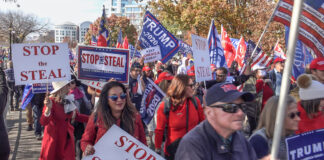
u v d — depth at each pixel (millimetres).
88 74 5258
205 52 5480
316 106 3188
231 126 2088
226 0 20734
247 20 20922
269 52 19250
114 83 3396
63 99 4691
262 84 6836
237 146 2172
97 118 3391
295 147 2281
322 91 3182
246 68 6555
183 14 21359
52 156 4652
